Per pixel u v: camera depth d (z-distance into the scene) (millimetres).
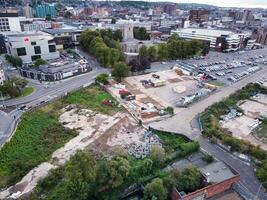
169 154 85500
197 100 134000
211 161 81125
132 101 130125
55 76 150375
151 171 78562
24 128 99500
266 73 184750
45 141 92688
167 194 69062
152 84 151875
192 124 109750
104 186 70250
